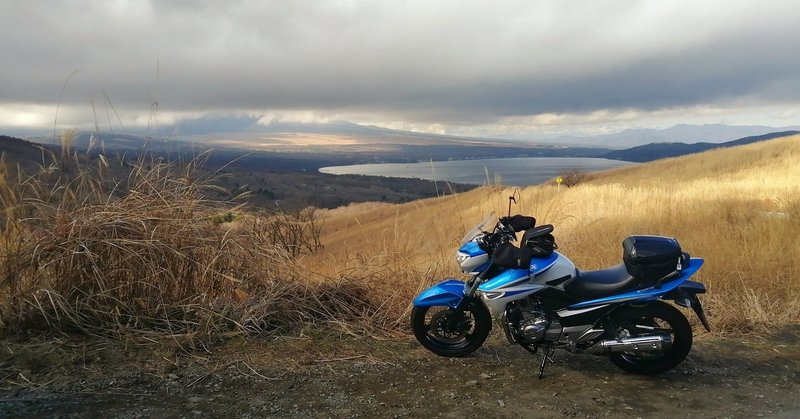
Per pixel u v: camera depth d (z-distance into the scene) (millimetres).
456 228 7207
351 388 3758
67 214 4703
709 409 3488
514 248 3992
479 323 4426
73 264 4504
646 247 3898
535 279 4004
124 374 3795
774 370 4141
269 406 3434
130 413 3248
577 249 8336
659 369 4016
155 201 5012
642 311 3990
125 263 4609
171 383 3713
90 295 4473
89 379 3695
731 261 6809
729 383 3906
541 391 3754
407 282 5695
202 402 3451
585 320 3990
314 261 6777
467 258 4223
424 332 4504
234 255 5051
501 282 4043
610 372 4117
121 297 4621
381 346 4602
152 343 4266
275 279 5285
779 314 5375
